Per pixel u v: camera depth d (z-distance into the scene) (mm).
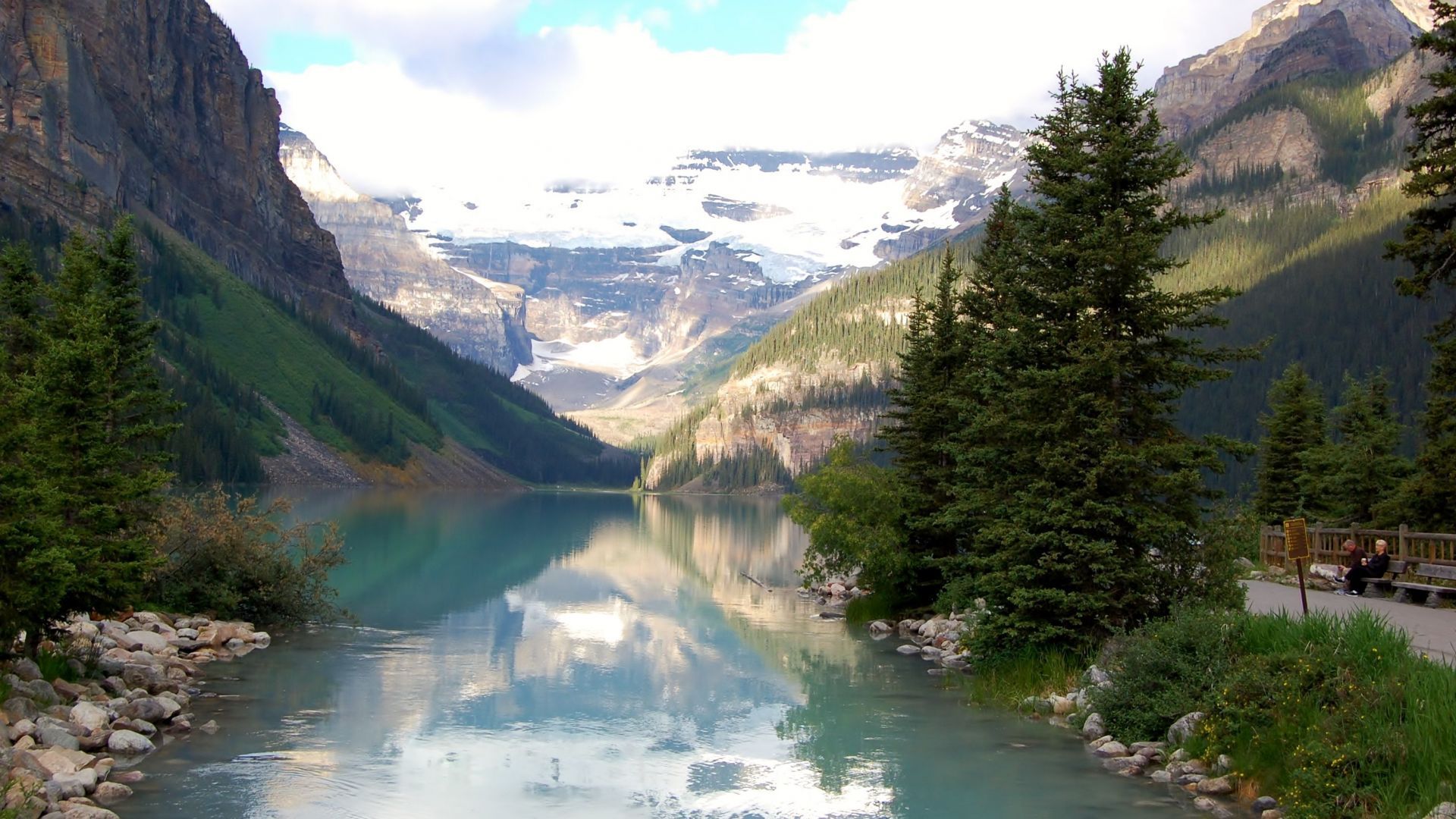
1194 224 26391
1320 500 59219
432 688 27438
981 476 29328
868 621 41406
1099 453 25938
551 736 22656
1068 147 27109
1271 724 17984
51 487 22266
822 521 42188
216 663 29875
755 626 40281
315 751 20797
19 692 20125
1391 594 31297
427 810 17469
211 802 17359
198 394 182000
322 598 39375
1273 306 196500
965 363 38688
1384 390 60625
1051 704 24641
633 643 35562
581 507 176875
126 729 20875
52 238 184000
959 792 18516
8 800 15336
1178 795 18188
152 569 25547
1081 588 26703
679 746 21938
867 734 22859
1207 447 25891
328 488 195625
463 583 53281
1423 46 29484
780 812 17594
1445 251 29203
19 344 30500
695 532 110125
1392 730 15734
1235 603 25094
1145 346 26219
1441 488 32719
